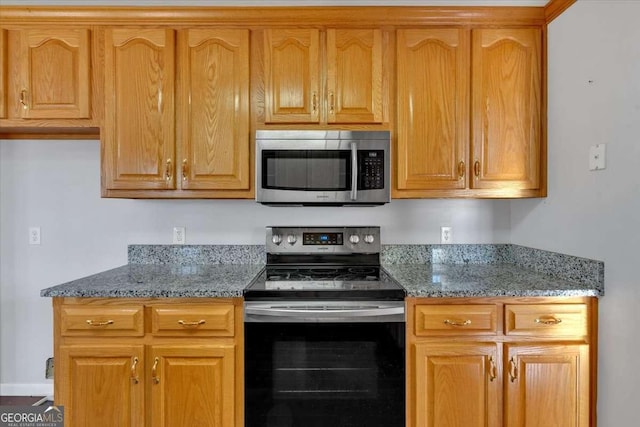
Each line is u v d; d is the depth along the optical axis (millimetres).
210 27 1915
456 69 1918
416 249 2285
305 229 2186
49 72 1896
